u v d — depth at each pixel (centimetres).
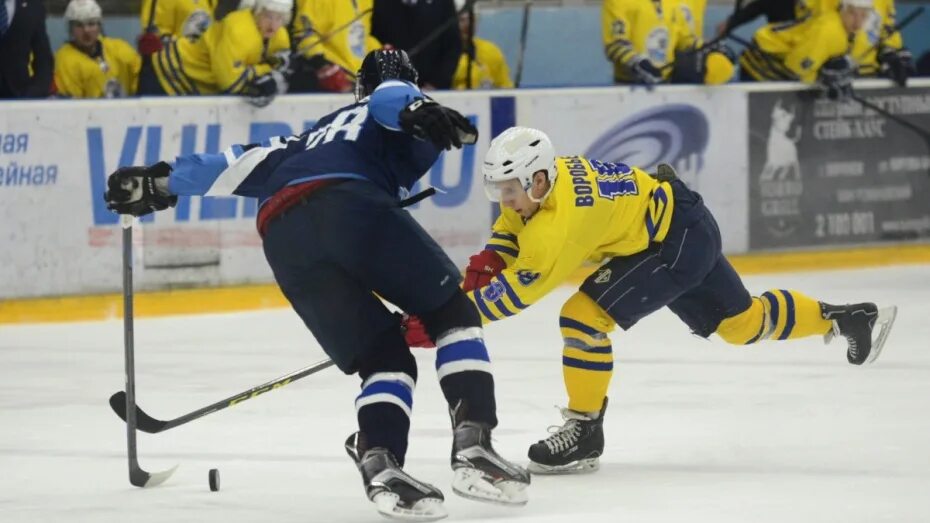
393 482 1174
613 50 3375
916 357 2145
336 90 3086
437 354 1232
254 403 1859
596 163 1430
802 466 1478
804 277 3081
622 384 1966
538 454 1451
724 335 1565
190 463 1527
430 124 1152
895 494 1347
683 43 3462
